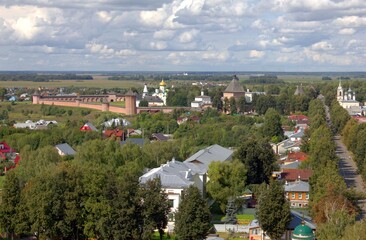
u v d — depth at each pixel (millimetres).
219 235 174375
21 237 173000
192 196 155500
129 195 154500
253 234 169250
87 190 159500
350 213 171375
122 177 162875
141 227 154625
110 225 154625
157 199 155250
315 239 156000
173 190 184625
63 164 181375
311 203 188125
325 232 141500
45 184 160250
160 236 162250
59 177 161750
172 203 184250
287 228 166750
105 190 156750
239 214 199125
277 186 165750
